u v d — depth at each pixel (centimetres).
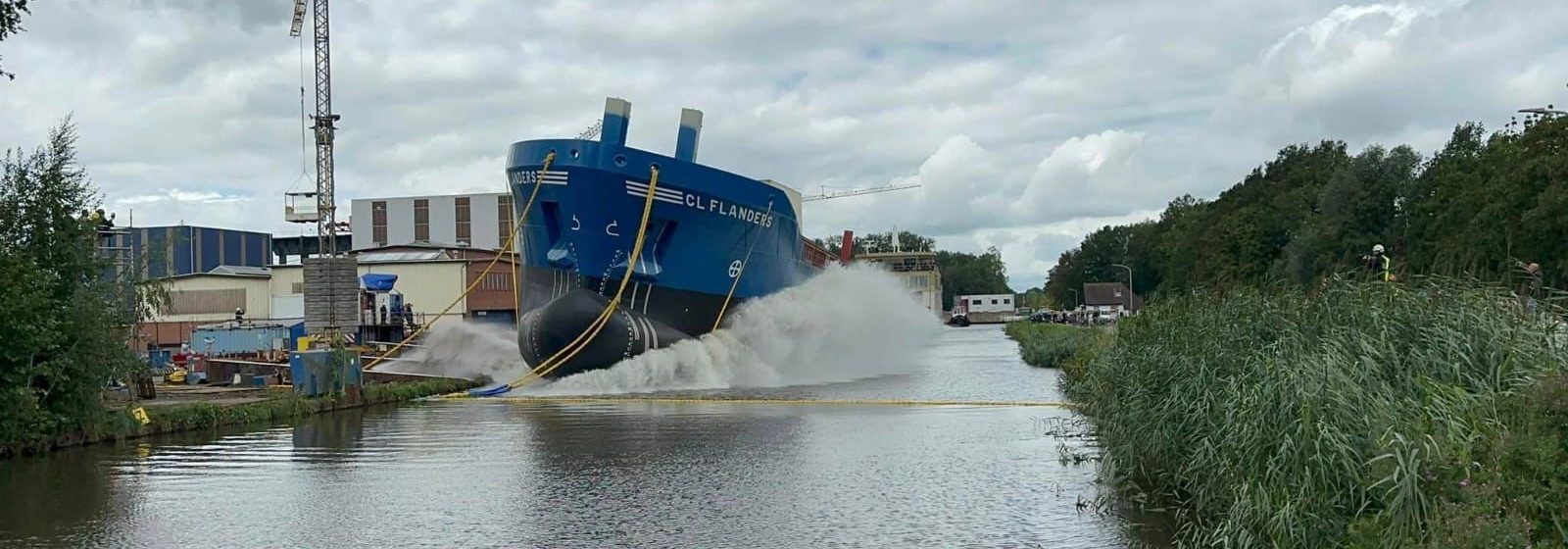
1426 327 1341
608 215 3606
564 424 2642
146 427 2438
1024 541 1336
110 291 2462
